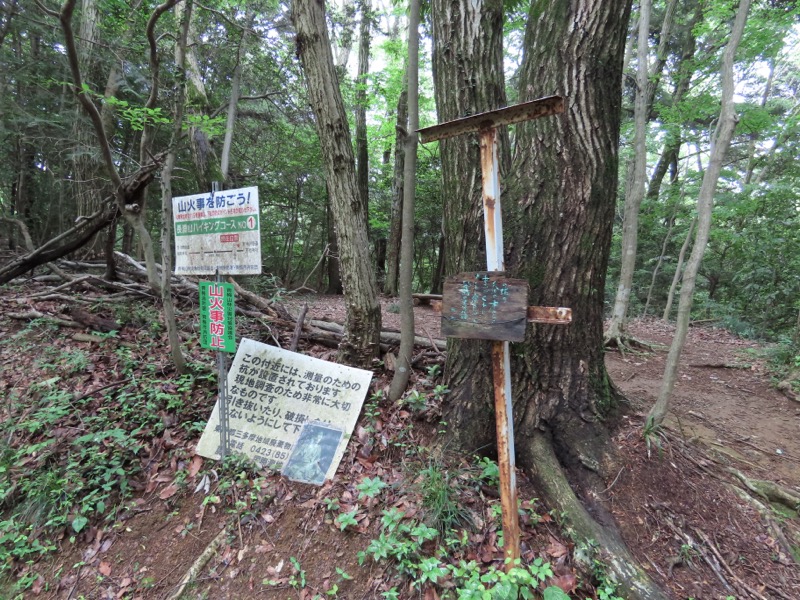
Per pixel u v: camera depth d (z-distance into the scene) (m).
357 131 11.81
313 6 3.10
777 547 2.42
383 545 2.23
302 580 2.28
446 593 2.07
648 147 9.90
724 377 5.36
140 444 3.03
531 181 2.65
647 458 2.72
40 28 6.72
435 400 3.19
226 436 2.92
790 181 8.30
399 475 2.76
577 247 2.63
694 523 2.46
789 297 8.06
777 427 3.96
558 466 2.59
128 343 4.33
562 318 1.82
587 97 2.54
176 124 3.59
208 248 2.84
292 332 4.72
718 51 7.88
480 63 2.75
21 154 8.55
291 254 13.68
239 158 10.95
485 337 1.92
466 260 2.83
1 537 2.62
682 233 10.12
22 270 5.95
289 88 8.41
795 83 14.48
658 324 8.98
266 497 2.70
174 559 2.48
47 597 2.39
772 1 7.84
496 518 2.38
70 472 2.84
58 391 3.58
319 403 3.17
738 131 7.67
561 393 2.73
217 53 7.98
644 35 6.34
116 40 6.68
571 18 2.54
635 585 2.02
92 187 7.65
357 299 3.54
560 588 1.92
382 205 14.32
